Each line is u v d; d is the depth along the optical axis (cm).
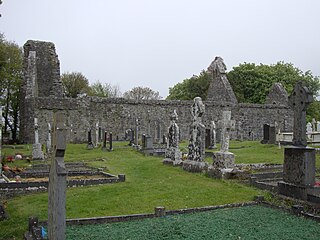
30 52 3803
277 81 6034
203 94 6284
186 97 6438
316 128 3659
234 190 1197
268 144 2867
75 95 6406
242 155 2192
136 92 8556
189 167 1603
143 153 2442
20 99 3922
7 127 4859
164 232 760
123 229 784
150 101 3966
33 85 3562
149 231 768
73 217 892
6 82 4388
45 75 4112
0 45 3541
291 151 1060
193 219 865
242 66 6209
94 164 1903
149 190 1208
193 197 1109
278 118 4603
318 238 724
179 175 1504
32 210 966
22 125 3681
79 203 1032
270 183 1278
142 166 1800
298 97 1078
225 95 4559
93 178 1441
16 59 4406
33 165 1839
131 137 3394
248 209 972
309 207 945
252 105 4488
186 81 6862
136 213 929
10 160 1945
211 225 812
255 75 6103
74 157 2266
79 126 3634
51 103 3531
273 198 1062
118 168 1759
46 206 1001
